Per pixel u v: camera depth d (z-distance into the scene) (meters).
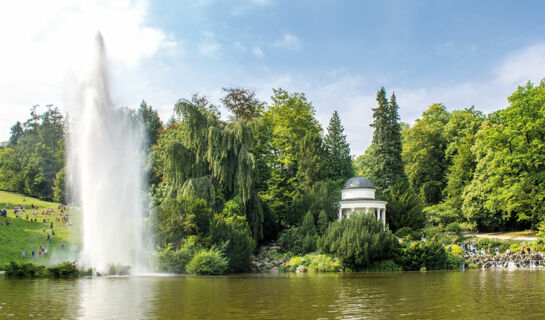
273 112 89.06
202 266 38.56
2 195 106.19
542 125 57.72
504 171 61.28
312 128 89.38
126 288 24.25
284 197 68.31
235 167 56.59
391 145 80.38
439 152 89.62
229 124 57.75
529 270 43.22
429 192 87.88
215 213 50.94
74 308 16.61
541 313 15.62
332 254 49.62
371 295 21.36
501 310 16.33
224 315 15.20
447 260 48.03
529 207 61.25
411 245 47.72
